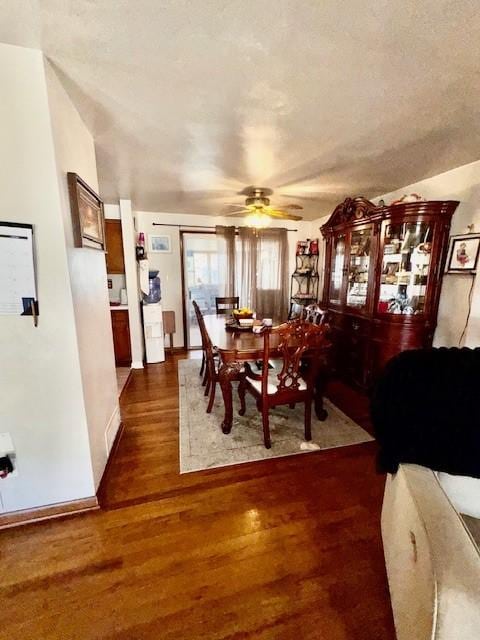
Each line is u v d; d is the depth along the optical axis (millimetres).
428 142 1958
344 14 960
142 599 1141
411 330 2658
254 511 1568
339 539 1408
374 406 1214
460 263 2424
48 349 1404
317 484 1774
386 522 1193
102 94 1437
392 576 1045
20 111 1205
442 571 704
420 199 2539
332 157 2215
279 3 920
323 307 3707
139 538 1403
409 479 1019
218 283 4789
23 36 1088
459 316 2471
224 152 2125
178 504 1613
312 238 4980
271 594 1164
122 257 3904
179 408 2758
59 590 1172
